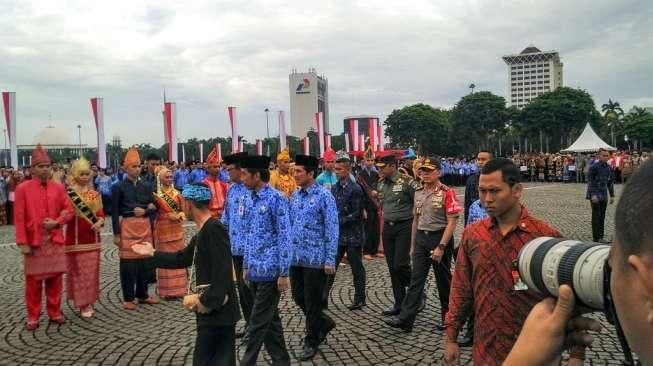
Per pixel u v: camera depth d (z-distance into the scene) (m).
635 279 0.81
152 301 7.82
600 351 5.22
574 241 1.46
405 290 6.90
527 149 75.62
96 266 7.33
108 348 5.87
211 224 3.92
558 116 67.75
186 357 5.54
